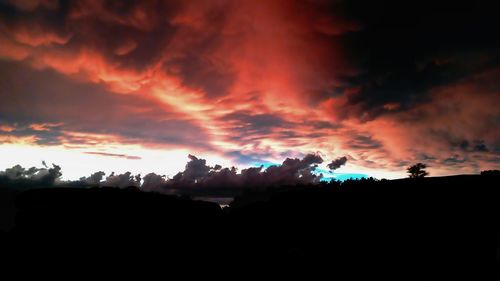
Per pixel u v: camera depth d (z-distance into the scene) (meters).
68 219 12.05
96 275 10.59
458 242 11.38
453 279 10.03
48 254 10.91
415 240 12.29
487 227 11.13
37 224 11.81
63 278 10.26
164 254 12.28
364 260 12.34
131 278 10.82
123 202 13.43
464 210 12.09
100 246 11.52
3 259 10.52
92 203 12.91
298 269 12.30
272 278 11.86
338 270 11.97
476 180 13.18
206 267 12.42
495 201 11.84
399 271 11.23
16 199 12.93
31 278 10.05
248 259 13.47
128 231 12.38
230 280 11.77
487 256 10.61
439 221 12.27
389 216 13.76
